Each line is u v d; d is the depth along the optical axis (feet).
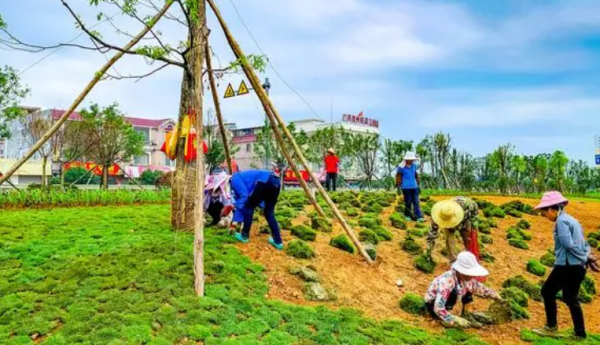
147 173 133.90
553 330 23.11
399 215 40.55
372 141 90.84
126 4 24.63
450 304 23.56
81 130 77.71
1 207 41.65
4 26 24.21
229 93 32.45
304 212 39.11
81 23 24.18
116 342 16.42
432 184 89.56
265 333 18.78
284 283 24.25
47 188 54.80
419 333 21.12
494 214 46.68
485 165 96.63
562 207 23.15
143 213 37.45
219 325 18.81
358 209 43.75
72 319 18.03
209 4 27.50
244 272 24.20
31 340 16.74
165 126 155.22
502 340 22.07
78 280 21.47
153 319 18.42
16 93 55.62
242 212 27.66
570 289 22.66
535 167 87.40
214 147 84.99
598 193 90.74
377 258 28.94
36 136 84.58
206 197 30.42
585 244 22.47
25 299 19.58
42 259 24.07
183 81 29.71
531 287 28.63
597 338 22.99
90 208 41.52
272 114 29.32
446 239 30.27
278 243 28.12
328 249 29.73
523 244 38.17
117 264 23.24
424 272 29.45
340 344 18.97
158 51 25.41
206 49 27.71
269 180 27.40
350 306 23.32
